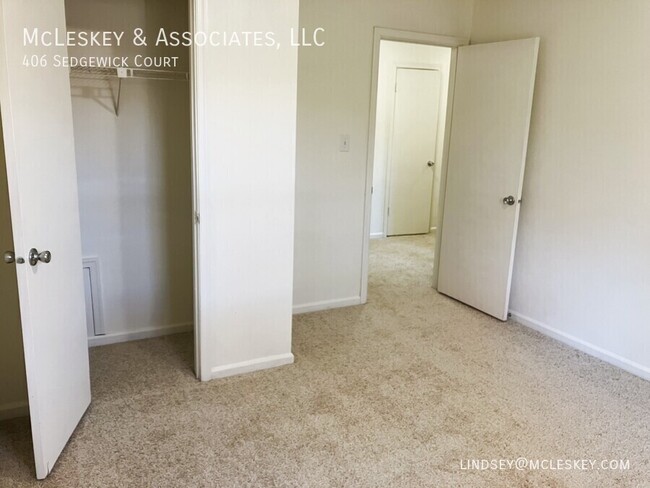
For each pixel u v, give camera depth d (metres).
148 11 2.85
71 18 2.70
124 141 2.95
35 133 1.81
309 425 2.39
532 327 3.64
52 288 1.97
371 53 3.65
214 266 2.64
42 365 1.89
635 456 2.24
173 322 3.34
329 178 3.69
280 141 2.68
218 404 2.54
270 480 2.02
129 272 3.13
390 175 6.17
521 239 3.68
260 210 2.70
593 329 3.22
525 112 3.40
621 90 2.92
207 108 2.45
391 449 2.24
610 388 2.83
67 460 2.09
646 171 2.85
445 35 3.88
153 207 3.11
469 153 3.89
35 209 1.81
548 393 2.76
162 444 2.22
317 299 3.86
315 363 3.01
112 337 3.17
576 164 3.23
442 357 3.15
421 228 6.53
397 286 4.50
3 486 1.94
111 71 2.82
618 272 3.04
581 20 3.10
